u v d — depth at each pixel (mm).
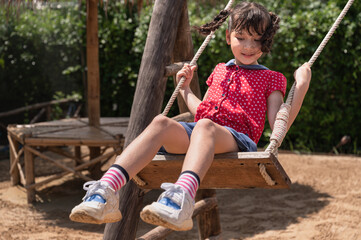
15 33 9586
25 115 10008
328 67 8062
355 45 7844
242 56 2730
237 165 2299
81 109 10039
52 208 5758
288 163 7586
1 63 9469
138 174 2615
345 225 4996
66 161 8250
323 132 8352
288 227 5012
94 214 2082
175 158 2354
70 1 9469
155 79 3303
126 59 9320
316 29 7930
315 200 5859
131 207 3133
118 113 9719
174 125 2361
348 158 7871
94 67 6719
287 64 8188
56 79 9906
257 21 2615
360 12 7699
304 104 8234
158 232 3420
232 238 4762
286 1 8219
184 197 2078
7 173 7574
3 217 5379
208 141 2250
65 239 4707
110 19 9203
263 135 8375
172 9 3453
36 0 6078
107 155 5820
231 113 2680
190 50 3852
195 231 5086
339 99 8211
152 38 3400
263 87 2727
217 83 2854
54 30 9594
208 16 8383
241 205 5844
